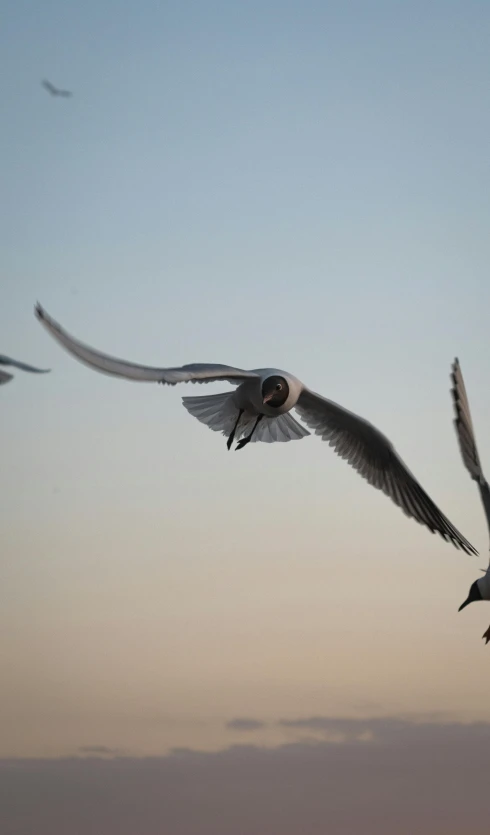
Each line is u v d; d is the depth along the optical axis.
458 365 6.51
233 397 9.72
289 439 9.95
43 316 6.64
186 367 8.05
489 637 7.11
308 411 9.88
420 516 9.41
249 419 9.83
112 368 7.07
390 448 9.45
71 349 6.84
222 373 8.41
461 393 6.51
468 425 6.52
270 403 9.20
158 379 7.43
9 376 7.42
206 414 9.87
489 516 6.61
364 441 9.66
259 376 9.20
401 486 9.51
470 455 6.54
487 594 6.82
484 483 6.55
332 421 9.80
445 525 9.20
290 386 9.29
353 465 9.76
